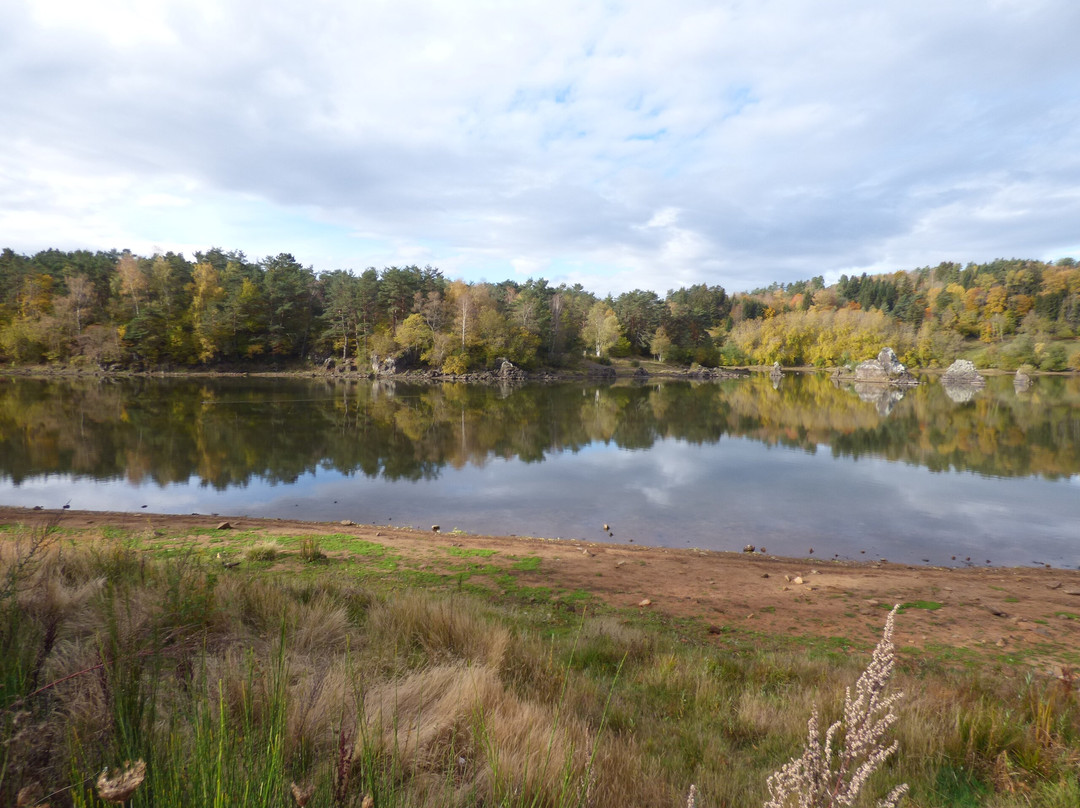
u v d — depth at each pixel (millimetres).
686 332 129375
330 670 4117
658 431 38219
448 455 28359
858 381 101625
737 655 7738
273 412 43250
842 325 128000
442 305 95188
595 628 8117
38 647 2951
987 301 144625
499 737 3439
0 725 2131
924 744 4402
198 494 19625
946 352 123625
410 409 48531
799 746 4473
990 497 20828
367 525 15578
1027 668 7770
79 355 82125
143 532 12773
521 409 50750
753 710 5277
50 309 87562
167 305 87500
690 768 4129
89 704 2469
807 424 42094
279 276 95438
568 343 116875
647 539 15891
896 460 27891
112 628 3225
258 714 3078
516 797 2750
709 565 12789
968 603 10641
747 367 138125
